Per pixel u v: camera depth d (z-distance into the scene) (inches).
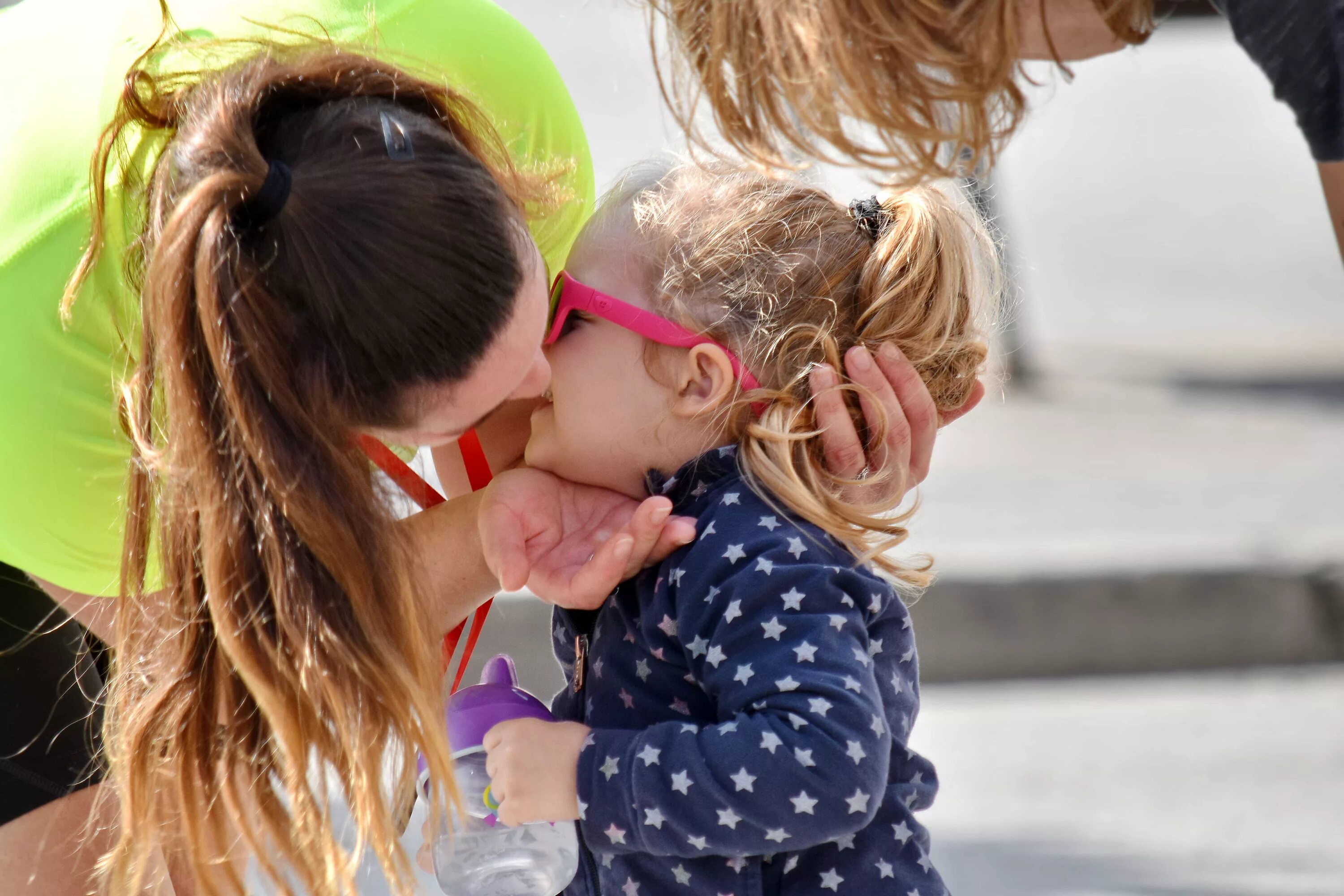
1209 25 573.6
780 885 228.4
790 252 245.9
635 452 242.1
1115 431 828.6
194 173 191.5
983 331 273.0
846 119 197.6
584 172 265.1
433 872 247.1
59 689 247.0
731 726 214.4
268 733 214.5
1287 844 429.4
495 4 256.4
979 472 754.2
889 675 234.5
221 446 192.9
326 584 196.9
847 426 235.5
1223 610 609.9
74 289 207.5
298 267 188.5
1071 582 611.5
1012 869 423.5
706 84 197.8
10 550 233.3
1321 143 188.7
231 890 255.4
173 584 208.5
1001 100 193.3
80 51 220.2
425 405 196.1
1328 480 709.9
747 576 222.7
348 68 203.0
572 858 236.5
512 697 243.6
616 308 239.9
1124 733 534.9
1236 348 1068.5
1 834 242.8
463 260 190.9
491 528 239.9
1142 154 2025.1
